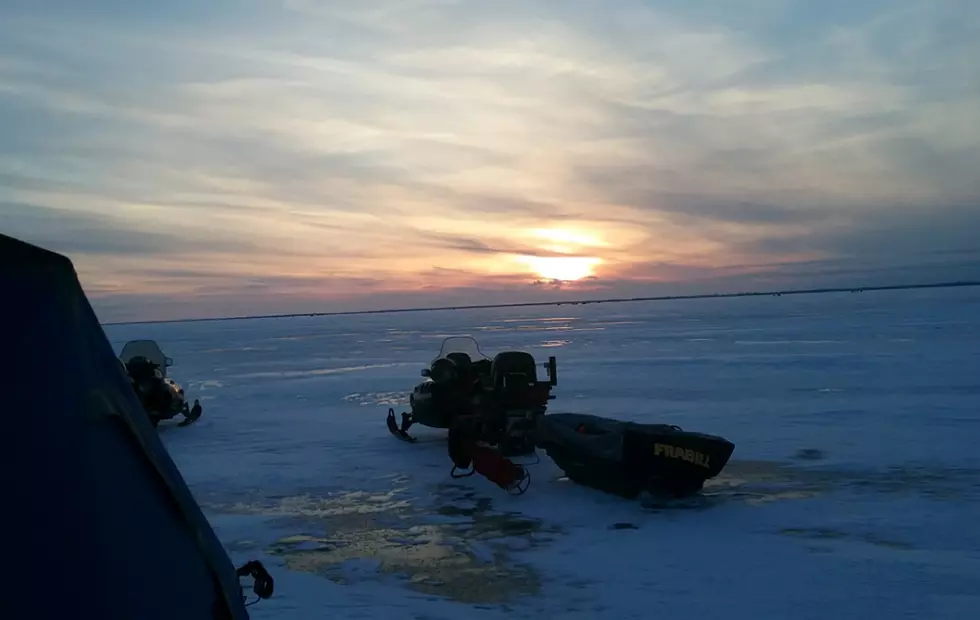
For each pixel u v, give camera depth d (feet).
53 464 7.06
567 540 19.21
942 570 16.35
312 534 20.36
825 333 96.32
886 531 19.13
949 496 22.09
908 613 14.20
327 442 34.09
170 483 8.21
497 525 20.79
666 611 14.56
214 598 8.46
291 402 48.37
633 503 22.61
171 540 8.03
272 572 17.37
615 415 37.68
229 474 27.76
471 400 31.27
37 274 7.40
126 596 7.22
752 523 20.16
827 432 32.04
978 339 76.59
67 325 7.53
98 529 7.20
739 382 49.78
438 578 16.72
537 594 15.61
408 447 32.73
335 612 14.83
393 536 20.01
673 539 18.98
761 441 30.60
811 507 21.43
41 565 6.77
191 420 39.86
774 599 14.99
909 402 39.01
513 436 29.04
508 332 136.77
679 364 63.41
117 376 8.11
